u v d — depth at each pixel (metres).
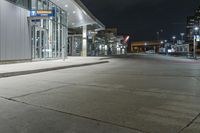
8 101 7.48
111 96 8.23
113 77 14.04
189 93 8.82
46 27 30.39
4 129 4.94
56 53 34.78
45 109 6.50
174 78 13.63
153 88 9.94
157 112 6.16
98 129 4.90
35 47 27.20
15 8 22.34
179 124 5.19
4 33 20.75
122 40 135.00
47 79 12.94
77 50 60.94
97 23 54.25
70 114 6.01
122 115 5.89
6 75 13.93
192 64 29.05
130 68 21.83
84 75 15.16
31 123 5.32
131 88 9.93
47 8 30.84
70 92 8.99
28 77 13.84
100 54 81.31
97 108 6.57
